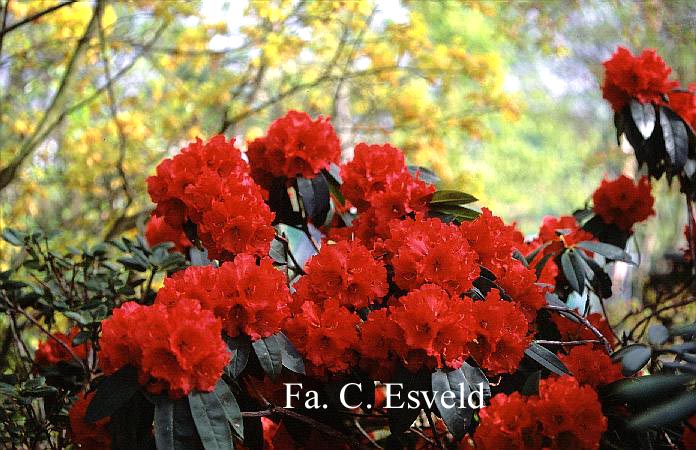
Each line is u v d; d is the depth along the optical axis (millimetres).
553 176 11195
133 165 4715
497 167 10609
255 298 1837
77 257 3865
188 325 1651
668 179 2895
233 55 5020
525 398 1759
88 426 2062
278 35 4387
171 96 5031
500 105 4840
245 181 2244
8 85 5316
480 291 2057
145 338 1644
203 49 4777
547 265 2432
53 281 2812
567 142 11109
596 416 1694
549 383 1763
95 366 2553
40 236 2721
